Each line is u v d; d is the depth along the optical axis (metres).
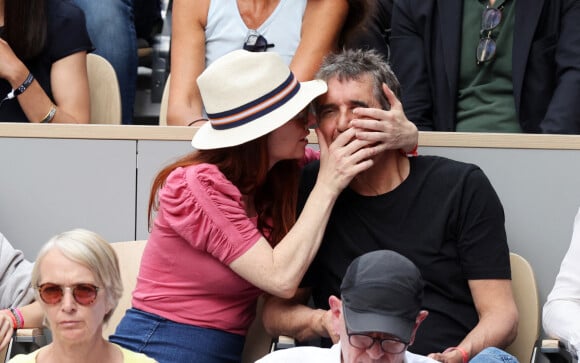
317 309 11.38
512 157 12.89
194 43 14.88
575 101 14.02
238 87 11.05
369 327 8.50
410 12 14.91
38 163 13.32
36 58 14.98
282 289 10.82
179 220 10.91
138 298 11.32
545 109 14.35
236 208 10.92
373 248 11.36
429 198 11.35
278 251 10.89
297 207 11.70
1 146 13.32
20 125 13.30
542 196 12.88
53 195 13.32
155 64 19.12
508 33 14.44
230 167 11.14
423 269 11.29
